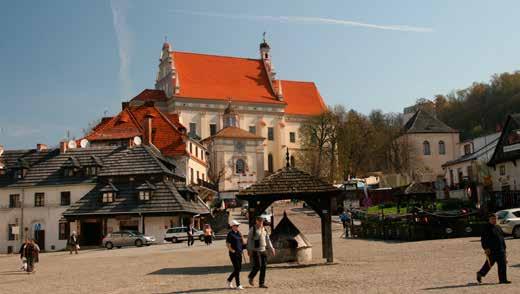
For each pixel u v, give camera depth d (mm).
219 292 17484
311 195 25656
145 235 56750
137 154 66500
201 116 120625
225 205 97438
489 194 56344
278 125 127250
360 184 80188
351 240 42281
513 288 15555
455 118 156875
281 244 25234
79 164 67438
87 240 62406
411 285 16797
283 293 16516
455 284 16688
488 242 16734
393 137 120312
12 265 39344
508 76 152625
